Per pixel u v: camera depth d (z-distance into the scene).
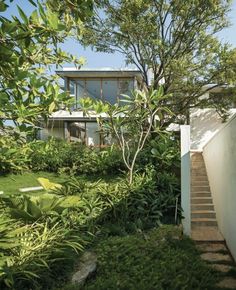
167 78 15.78
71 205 7.19
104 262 5.67
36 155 13.66
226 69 15.47
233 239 7.32
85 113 3.91
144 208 8.56
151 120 9.72
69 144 15.26
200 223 9.85
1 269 4.42
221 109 16.89
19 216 6.51
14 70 2.34
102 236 6.94
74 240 6.05
